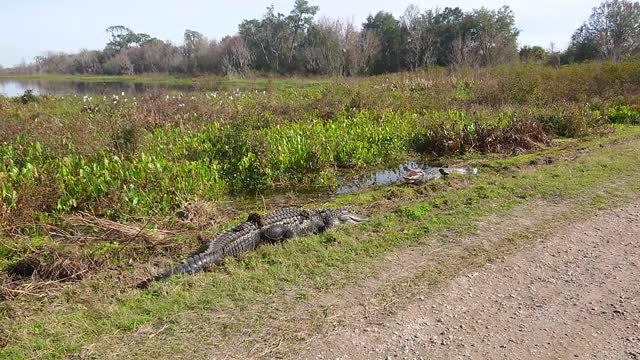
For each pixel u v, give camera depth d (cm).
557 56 3378
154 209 686
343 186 896
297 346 369
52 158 854
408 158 1083
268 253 534
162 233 606
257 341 374
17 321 395
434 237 578
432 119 1259
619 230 592
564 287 459
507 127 1154
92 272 484
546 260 516
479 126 1145
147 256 538
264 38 5275
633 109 1458
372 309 421
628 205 677
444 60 3959
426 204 691
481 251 538
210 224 662
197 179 781
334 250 538
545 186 759
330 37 4341
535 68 1936
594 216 638
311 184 898
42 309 416
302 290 451
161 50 6431
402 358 356
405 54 4238
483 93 1669
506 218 636
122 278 473
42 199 674
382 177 951
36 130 1048
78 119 1220
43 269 473
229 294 441
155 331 385
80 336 376
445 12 4241
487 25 3828
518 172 883
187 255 546
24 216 624
